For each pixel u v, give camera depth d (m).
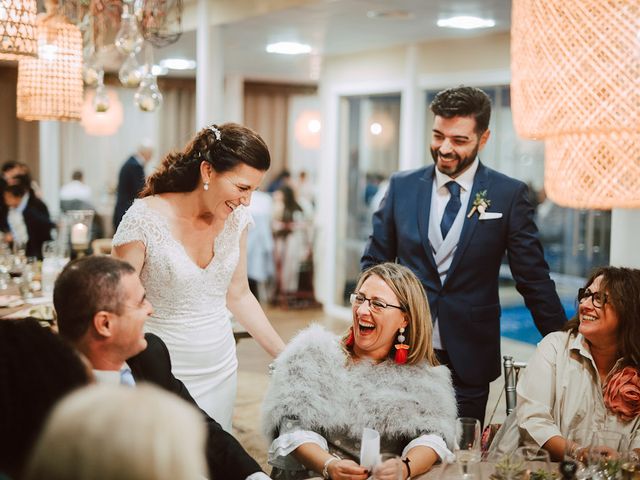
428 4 5.42
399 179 3.57
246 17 6.18
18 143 11.82
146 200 2.87
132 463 0.98
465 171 3.37
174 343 2.91
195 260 2.92
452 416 2.61
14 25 2.97
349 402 2.59
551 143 1.69
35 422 1.39
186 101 12.63
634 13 1.41
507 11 5.63
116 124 11.15
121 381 2.34
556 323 3.31
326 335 2.72
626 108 1.43
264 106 12.94
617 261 4.14
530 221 3.37
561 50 1.48
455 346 3.36
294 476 2.59
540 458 2.18
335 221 8.99
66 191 10.95
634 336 2.68
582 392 2.75
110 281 2.08
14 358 1.42
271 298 9.73
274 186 12.35
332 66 8.84
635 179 1.54
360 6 5.57
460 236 3.35
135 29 4.41
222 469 2.39
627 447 2.28
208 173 2.78
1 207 7.20
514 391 3.09
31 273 4.97
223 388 3.06
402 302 2.64
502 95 7.56
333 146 8.90
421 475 2.42
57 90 4.12
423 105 7.65
